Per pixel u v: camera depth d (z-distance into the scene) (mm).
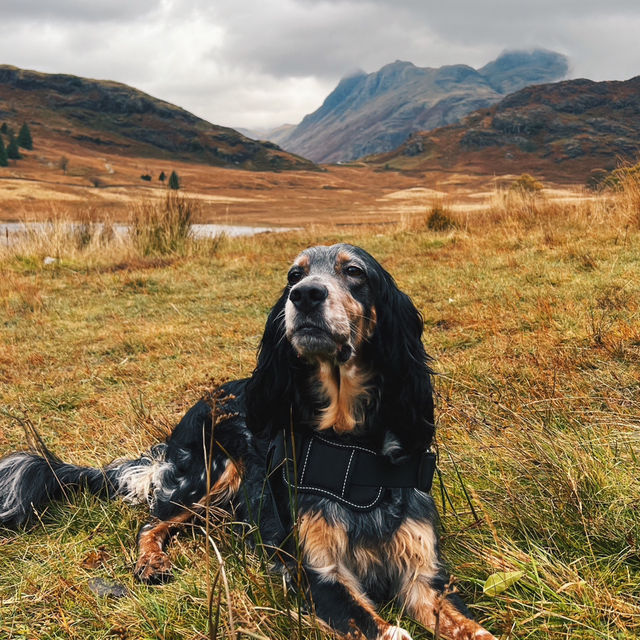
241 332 1920
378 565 739
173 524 897
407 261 2598
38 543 892
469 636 612
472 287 1990
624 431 934
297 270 804
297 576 692
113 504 958
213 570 759
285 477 761
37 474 965
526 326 1549
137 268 3135
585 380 1167
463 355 1418
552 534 743
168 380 1543
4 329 2133
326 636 633
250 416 829
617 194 3004
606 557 695
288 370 797
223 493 904
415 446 757
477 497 790
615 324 1416
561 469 825
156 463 967
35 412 1413
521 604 648
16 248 3531
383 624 630
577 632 609
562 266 2053
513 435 956
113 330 2045
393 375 764
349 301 742
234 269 2875
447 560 764
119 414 1349
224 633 626
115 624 696
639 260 1973
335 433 765
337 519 719
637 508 746
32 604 755
